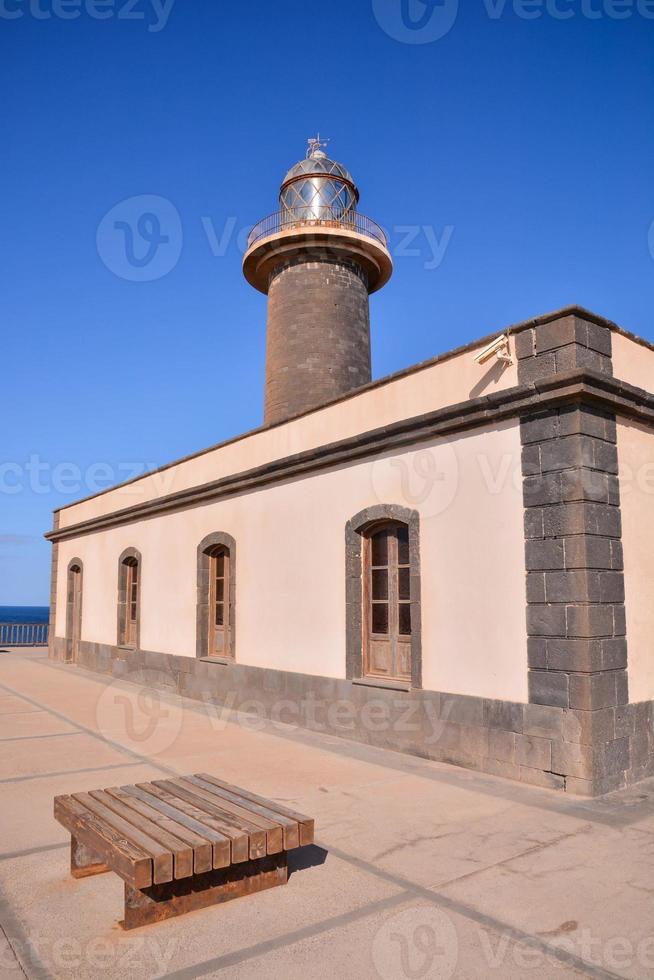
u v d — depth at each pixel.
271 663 10.41
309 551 9.84
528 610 6.76
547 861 4.63
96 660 16.81
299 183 16.70
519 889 4.19
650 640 6.98
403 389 8.49
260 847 3.87
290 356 15.85
